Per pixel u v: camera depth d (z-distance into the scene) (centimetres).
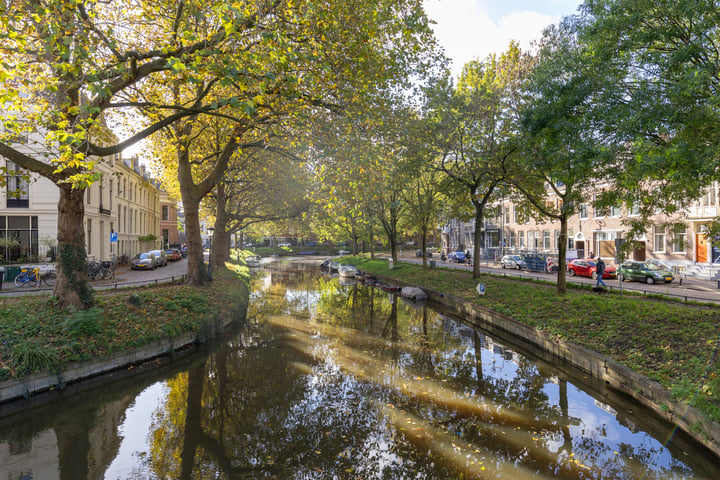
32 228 2569
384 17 1127
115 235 2680
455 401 845
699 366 777
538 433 705
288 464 598
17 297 1244
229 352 1207
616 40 824
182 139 1541
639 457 625
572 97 905
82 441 662
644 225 1029
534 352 1241
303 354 1191
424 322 1717
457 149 1941
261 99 905
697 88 662
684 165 640
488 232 5162
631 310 1205
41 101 1012
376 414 778
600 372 934
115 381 936
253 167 2355
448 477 564
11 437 673
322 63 931
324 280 3628
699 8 676
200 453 629
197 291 1600
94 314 1001
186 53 865
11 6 735
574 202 1173
